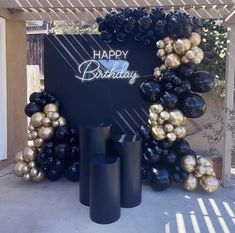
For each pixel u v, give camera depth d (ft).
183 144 18.38
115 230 13.97
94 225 14.40
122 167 16.01
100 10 21.27
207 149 26.02
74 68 21.13
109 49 20.77
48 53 21.18
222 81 24.86
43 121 19.74
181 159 18.40
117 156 15.98
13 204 16.52
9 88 22.79
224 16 19.07
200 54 18.08
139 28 18.85
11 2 18.62
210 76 18.30
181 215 15.48
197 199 17.40
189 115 18.08
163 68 18.83
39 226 14.25
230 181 19.12
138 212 15.78
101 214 14.44
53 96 20.98
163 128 18.13
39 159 19.33
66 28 42.29
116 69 20.85
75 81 21.17
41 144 19.76
